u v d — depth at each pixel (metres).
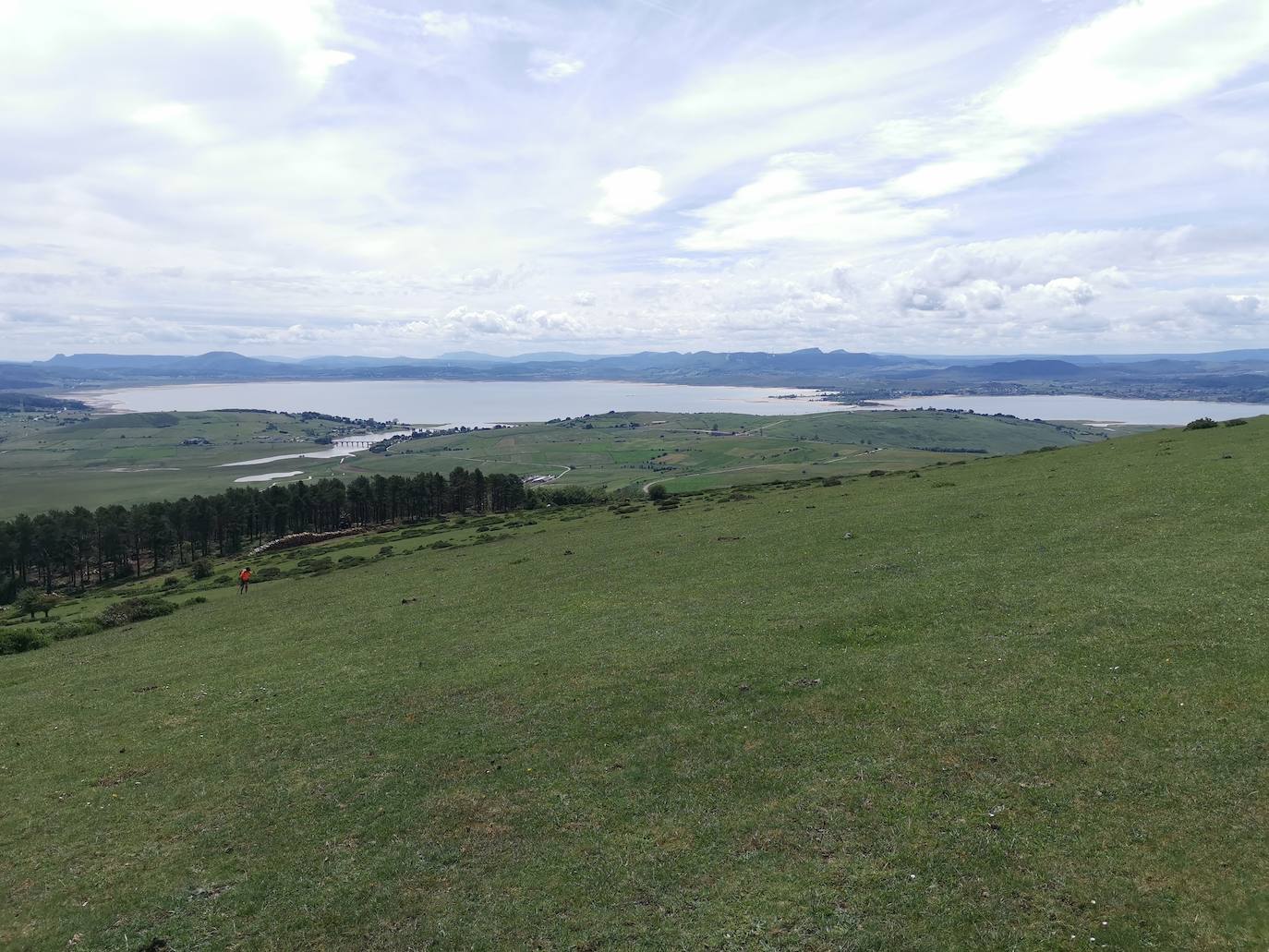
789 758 22.50
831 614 35.03
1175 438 73.31
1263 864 15.43
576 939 16.05
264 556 123.69
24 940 18.03
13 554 136.62
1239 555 33.50
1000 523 48.53
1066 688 24.19
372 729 28.83
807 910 16.09
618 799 21.50
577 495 166.25
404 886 18.61
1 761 30.30
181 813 23.77
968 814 18.59
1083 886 15.72
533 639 38.41
